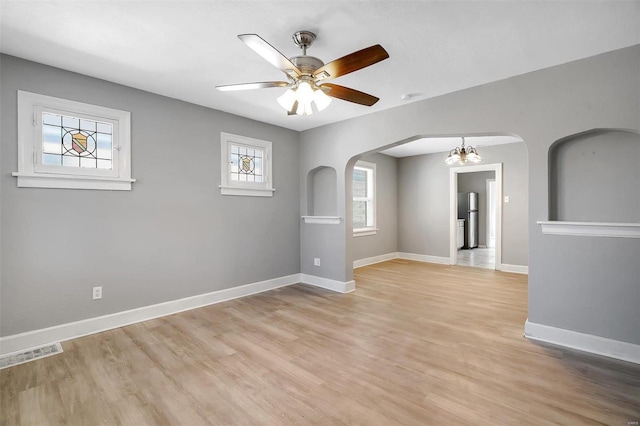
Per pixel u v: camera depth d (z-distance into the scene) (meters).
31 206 2.48
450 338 2.67
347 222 4.16
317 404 1.80
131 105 3.00
